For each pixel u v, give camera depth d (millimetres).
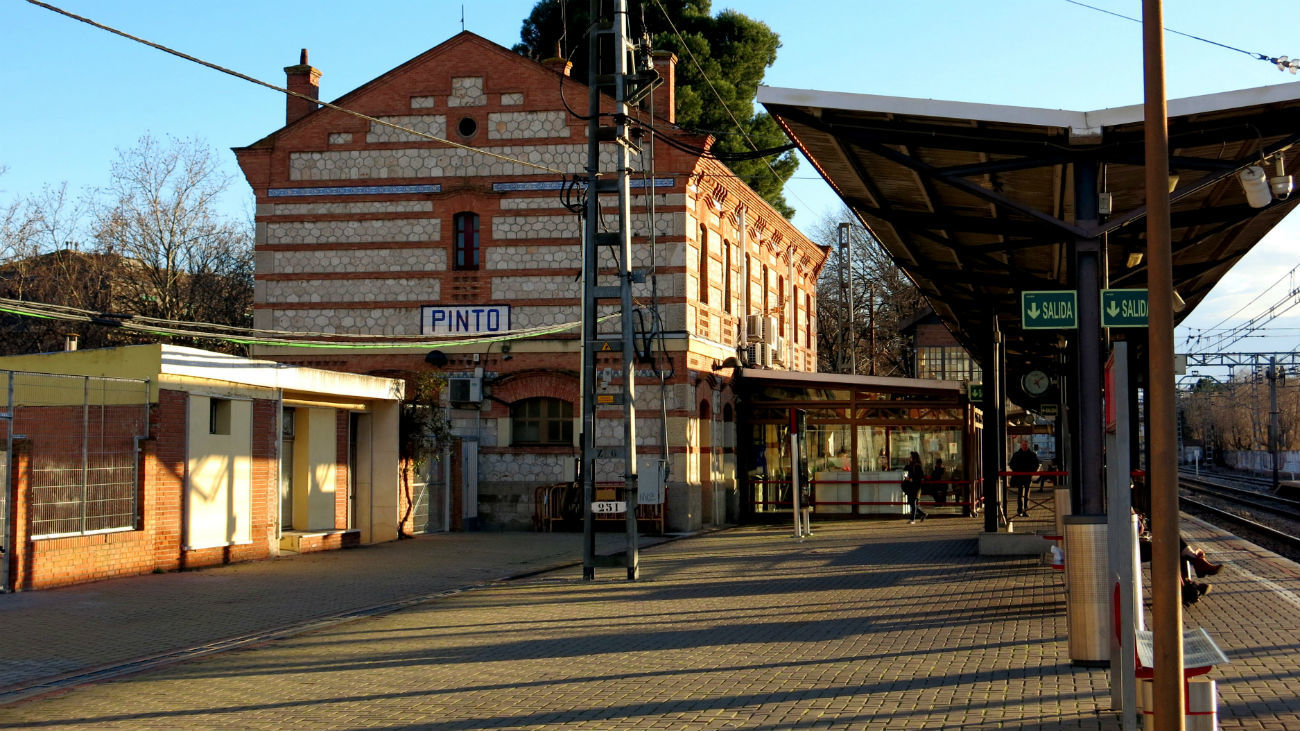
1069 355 17125
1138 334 22734
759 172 48750
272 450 20938
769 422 32312
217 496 19484
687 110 44844
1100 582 10172
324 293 28094
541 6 47969
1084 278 11523
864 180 14812
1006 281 18625
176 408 18500
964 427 31359
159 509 18156
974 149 12062
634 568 17953
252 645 12508
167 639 12789
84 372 18359
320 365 28125
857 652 11227
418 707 9391
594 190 18750
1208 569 13891
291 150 28344
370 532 24672
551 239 27562
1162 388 6941
